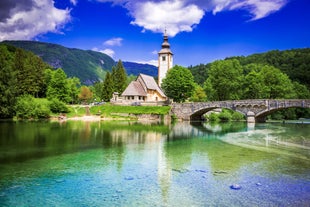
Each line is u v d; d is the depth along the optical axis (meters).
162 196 16.67
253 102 78.62
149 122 83.50
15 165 24.36
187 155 29.16
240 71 118.00
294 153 30.42
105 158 27.45
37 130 52.56
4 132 48.59
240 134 49.28
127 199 16.19
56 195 16.86
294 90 119.62
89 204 15.47
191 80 110.62
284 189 17.94
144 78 119.69
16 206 15.17
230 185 18.78
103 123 75.62
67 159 26.91
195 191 17.56
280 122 86.25
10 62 122.88
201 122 87.25
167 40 132.75
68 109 99.31
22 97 94.69
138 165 24.50
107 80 130.25
